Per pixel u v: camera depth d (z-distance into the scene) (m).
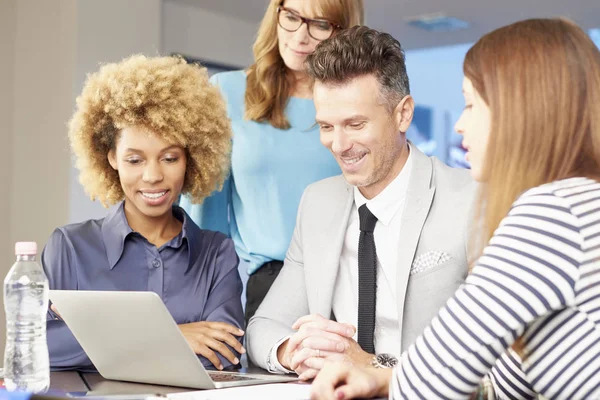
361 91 1.70
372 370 1.35
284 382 1.50
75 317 1.44
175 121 1.84
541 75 1.09
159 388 1.44
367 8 6.06
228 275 1.94
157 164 1.83
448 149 9.20
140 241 1.85
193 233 1.90
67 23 4.64
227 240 1.99
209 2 5.73
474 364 1.07
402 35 7.13
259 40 2.35
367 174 1.76
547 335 1.06
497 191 1.11
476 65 1.15
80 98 1.95
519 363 1.25
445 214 1.78
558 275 1.02
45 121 4.71
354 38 1.72
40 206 4.71
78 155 1.99
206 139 1.96
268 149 2.32
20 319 1.46
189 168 2.01
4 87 4.86
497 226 1.12
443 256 1.75
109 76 1.87
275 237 2.31
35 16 4.80
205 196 2.08
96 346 1.48
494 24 6.58
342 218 1.90
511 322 1.04
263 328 1.85
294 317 1.92
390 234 1.82
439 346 1.09
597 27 6.51
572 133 1.08
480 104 1.15
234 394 1.31
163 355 1.38
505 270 1.05
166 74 1.87
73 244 1.83
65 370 1.67
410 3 5.86
